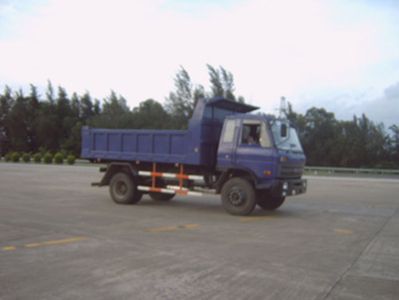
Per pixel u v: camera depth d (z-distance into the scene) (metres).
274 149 10.24
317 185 23.30
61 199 13.83
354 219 10.70
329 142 58.53
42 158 50.56
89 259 6.23
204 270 5.74
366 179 29.56
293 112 62.41
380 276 5.60
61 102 72.06
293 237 8.15
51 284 5.07
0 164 42.84
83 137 13.92
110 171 13.35
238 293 4.84
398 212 12.11
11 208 11.51
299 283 5.25
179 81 61.84
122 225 9.19
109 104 71.94
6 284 5.06
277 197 11.38
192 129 11.38
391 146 61.59
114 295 4.72
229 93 60.22
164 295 4.73
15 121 69.56
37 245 7.09
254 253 6.75
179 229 8.80
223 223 9.67
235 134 10.88
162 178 12.63
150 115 62.94
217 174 11.73
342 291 4.98
